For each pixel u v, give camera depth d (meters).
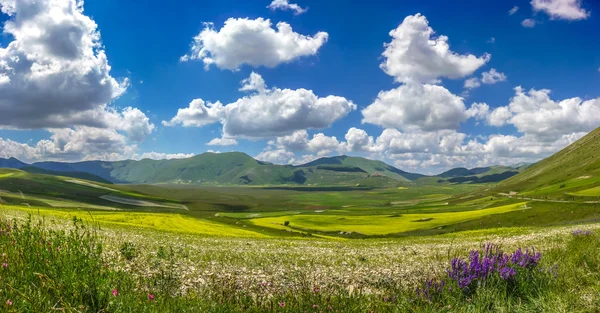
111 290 7.28
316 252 29.91
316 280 16.27
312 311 9.30
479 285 10.27
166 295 9.02
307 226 137.12
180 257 21.41
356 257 26.48
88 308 6.76
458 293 10.48
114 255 16.78
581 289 11.15
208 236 49.31
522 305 9.77
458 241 41.84
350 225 138.38
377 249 33.56
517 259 12.36
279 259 24.19
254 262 21.86
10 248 8.59
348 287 14.64
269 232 104.81
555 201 154.75
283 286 14.53
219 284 12.99
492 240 36.16
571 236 27.09
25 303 6.07
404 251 30.73
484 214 144.12
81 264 8.02
